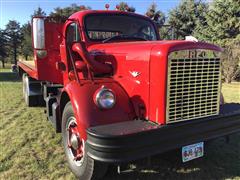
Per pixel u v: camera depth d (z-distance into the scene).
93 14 4.73
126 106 3.43
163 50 3.09
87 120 3.17
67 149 3.96
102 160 2.90
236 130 3.73
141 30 5.07
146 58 3.28
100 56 4.04
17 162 4.13
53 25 5.15
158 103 3.17
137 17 5.12
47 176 3.75
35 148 4.68
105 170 3.39
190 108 3.31
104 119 3.23
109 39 4.60
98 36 4.68
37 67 5.54
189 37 3.89
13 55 47.25
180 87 3.19
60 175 3.79
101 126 3.11
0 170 3.90
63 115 3.97
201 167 4.06
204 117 3.45
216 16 18.33
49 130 5.58
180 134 3.20
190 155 3.39
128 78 3.53
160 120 3.17
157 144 3.05
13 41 45.78
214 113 3.54
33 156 4.35
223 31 18.16
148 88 3.28
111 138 2.83
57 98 4.72
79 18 4.64
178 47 3.11
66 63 4.27
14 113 6.92
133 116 3.43
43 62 5.46
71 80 4.06
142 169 3.95
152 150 3.03
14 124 5.98
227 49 14.51
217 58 3.42
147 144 2.99
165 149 3.11
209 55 3.34
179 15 17.98
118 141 2.85
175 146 3.18
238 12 17.98
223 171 3.95
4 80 14.91
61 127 4.27
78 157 3.61
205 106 3.43
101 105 3.25
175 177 3.76
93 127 3.08
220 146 4.87
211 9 18.50
